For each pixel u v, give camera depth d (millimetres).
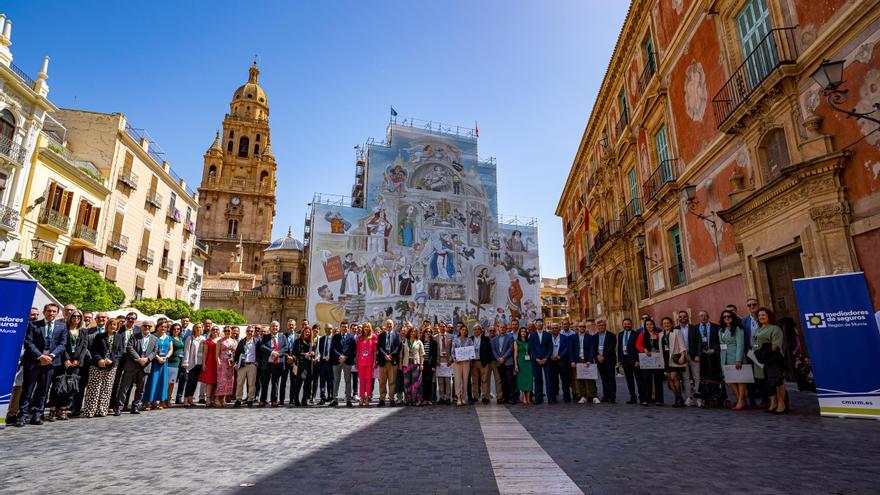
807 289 8172
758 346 8766
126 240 31812
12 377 8180
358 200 64188
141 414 10297
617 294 26312
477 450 5930
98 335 9945
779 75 10625
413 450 6020
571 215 40188
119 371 10625
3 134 22203
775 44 11211
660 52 18766
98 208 28688
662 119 18781
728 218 13320
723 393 9789
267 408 11711
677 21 17172
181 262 41281
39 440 6988
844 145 9336
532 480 4477
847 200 9320
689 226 16469
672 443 6039
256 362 12383
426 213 53156
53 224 24734
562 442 6324
